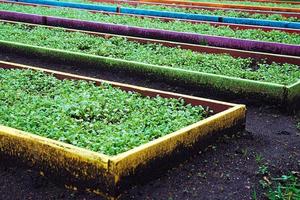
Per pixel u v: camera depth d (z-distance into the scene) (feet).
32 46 25.27
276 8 39.52
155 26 30.35
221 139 17.03
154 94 19.06
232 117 17.29
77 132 15.67
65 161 14.34
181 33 28.12
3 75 20.45
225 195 14.56
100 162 13.89
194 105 18.47
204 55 24.49
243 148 16.87
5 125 15.88
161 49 25.48
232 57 24.47
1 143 15.28
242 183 15.10
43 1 41.45
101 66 23.68
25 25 30.22
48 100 18.11
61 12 35.47
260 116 19.54
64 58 24.53
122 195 14.03
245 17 35.60
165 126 16.43
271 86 20.01
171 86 22.12
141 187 14.46
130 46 26.16
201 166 15.67
